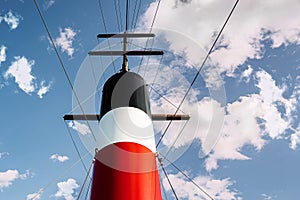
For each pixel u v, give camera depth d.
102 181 8.94
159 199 9.06
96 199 8.70
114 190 8.59
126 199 8.43
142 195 8.62
